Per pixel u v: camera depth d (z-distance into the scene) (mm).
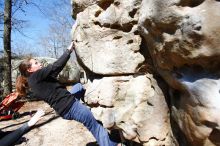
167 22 2541
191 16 2324
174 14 2455
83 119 4137
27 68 4379
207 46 2322
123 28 3600
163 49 2748
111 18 3625
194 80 2562
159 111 3389
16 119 8422
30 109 9562
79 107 4160
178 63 2684
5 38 11570
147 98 3512
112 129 3938
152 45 2961
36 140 6000
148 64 3449
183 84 2658
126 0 3479
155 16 2621
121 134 4039
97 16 3842
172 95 3041
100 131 4180
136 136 3590
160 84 3342
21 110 9570
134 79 3641
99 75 3980
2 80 12594
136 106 3566
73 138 5922
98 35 3791
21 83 4668
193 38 2348
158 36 2771
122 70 3660
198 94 2498
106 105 3766
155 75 3389
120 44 3648
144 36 3123
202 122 2480
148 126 3463
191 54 2451
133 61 3564
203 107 2459
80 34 4004
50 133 6344
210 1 2230
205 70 2500
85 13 3908
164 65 2889
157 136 3410
